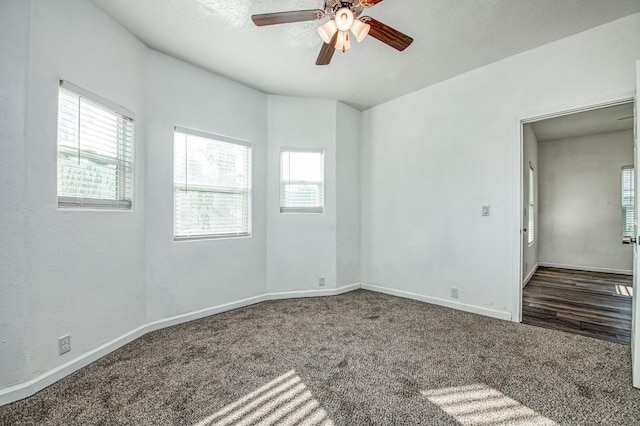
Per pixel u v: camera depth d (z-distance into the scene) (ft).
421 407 4.99
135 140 7.96
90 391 5.46
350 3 5.73
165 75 8.81
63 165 6.16
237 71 9.87
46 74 5.68
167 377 5.95
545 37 8.06
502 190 9.32
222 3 6.66
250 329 8.55
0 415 4.79
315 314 9.85
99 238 6.87
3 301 5.16
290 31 7.70
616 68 7.39
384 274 12.64
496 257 9.45
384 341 7.67
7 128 5.20
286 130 11.90
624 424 4.56
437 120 10.89
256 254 11.26
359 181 13.52
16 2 5.29
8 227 5.21
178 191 9.27
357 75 10.19
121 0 6.56
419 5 6.72
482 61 9.34
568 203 18.22
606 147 17.12
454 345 7.41
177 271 9.04
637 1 6.64
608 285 13.99
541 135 17.53
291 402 5.14
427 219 11.20
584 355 6.84
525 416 4.76
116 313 7.33
